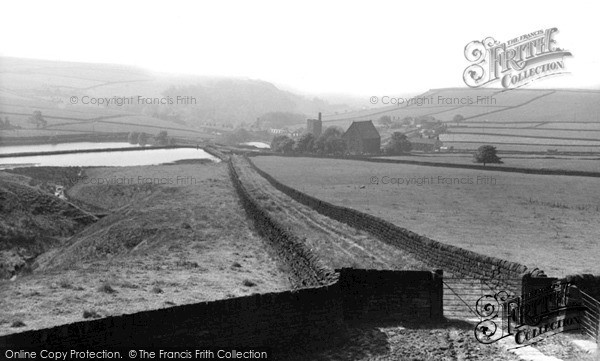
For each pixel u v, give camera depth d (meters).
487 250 36.22
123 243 51.00
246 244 43.47
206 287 27.80
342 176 99.62
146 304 23.66
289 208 59.94
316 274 24.34
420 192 75.69
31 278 31.00
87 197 88.31
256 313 17.88
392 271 21.62
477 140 180.38
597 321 19.81
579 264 31.86
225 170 116.69
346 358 18.03
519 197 69.50
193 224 54.81
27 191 70.31
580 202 64.81
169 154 154.00
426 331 20.33
